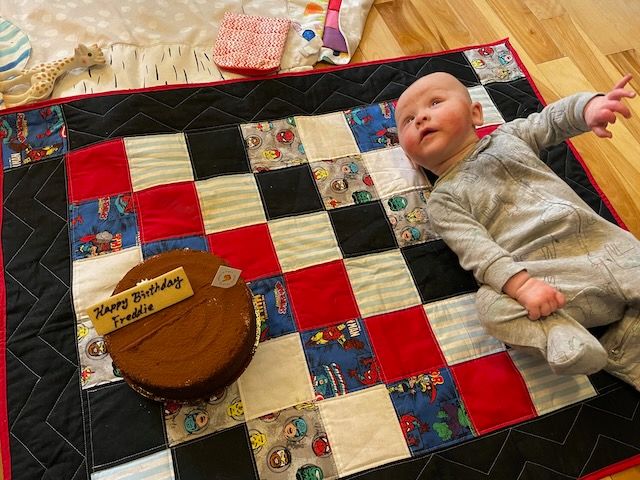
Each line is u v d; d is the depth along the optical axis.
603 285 0.86
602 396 0.91
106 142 1.10
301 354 0.92
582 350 0.77
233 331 0.81
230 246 1.02
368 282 1.00
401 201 1.10
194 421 0.85
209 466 0.82
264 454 0.84
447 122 1.00
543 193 0.95
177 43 1.27
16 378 0.88
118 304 0.79
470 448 0.86
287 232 1.04
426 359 0.93
